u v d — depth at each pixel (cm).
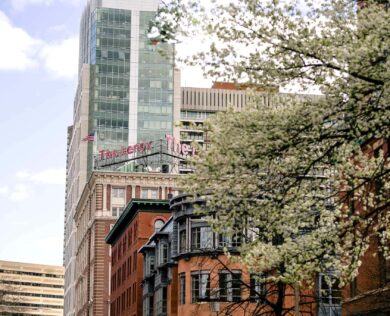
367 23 1934
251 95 2111
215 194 2108
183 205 6512
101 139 17038
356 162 2681
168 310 7212
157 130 17188
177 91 17450
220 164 2056
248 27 2059
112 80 17375
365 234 2205
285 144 2019
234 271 5503
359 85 1952
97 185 13588
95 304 13138
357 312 4344
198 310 6066
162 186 13575
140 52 17538
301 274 2155
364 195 2359
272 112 2012
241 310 5512
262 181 2102
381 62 1923
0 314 14262
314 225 2344
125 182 13625
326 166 2233
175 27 2050
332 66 2009
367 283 4250
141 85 17375
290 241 2183
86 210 15038
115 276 11075
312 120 1995
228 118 2030
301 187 2148
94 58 17562
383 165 2250
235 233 2220
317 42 1986
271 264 2200
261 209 2108
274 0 2036
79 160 17838
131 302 9462
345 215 2288
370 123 2014
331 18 2058
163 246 7631
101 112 17200
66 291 19800
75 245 17388
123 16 17700
